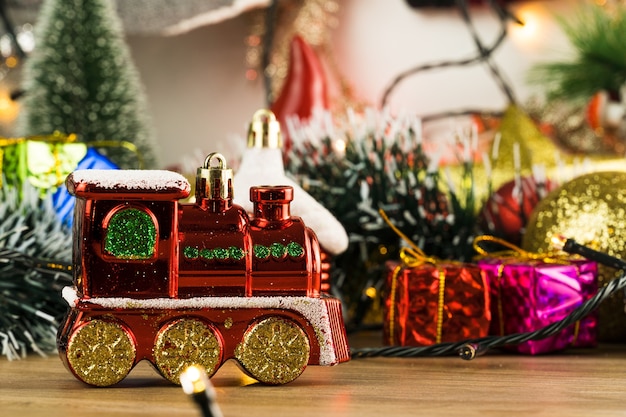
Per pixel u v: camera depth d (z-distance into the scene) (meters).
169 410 0.45
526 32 1.05
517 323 0.59
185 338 0.48
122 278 0.48
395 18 1.07
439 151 0.69
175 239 0.48
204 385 0.35
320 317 0.49
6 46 1.08
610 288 0.54
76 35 0.79
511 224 0.68
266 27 0.99
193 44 1.09
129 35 1.10
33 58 0.80
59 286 0.58
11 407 0.45
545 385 0.50
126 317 0.48
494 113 0.97
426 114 1.06
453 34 1.06
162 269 0.48
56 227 0.59
